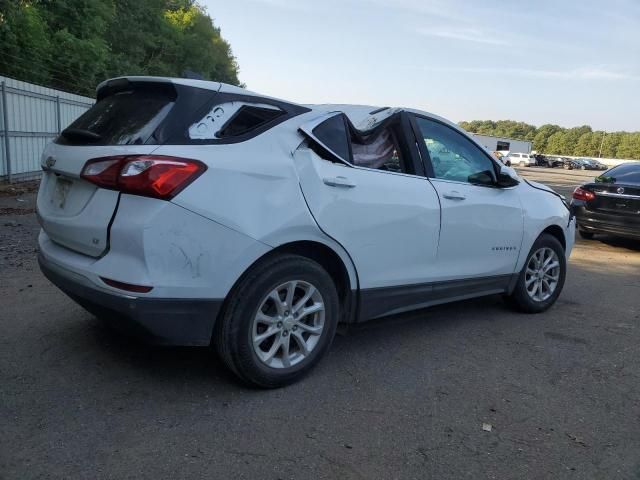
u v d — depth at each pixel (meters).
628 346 4.53
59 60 19.50
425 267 4.13
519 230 4.91
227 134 3.16
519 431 3.08
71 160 3.19
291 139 3.37
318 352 3.54
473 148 4.73
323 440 2.87
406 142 4.14
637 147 119.44
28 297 4.86
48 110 14.34
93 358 3.66
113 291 2.88
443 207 4.17
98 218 2.96
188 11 54.84
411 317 5.01
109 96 3.63
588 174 62.62
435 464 2.72
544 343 4.51
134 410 3.04
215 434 2.86
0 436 2.71
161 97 3.21
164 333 2.94
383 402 3.33
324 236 3.42
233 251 3.02
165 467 2.56
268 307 3.34
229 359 3.19
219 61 59.06
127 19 36.47
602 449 2.94
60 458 2.57
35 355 3.65
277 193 3.19
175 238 2.86
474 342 4.45
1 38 16.64
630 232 9.25
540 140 142.00
